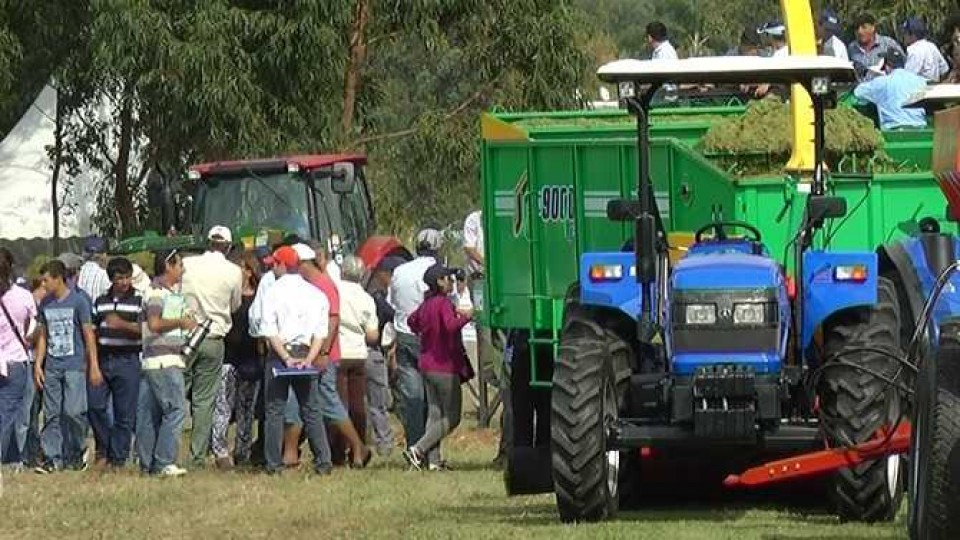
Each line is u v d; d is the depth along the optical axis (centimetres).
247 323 5556
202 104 9412
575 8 10125
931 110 3769
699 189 4006
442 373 5319
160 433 5269
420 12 9925
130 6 9344
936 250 3644
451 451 6022
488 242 4431
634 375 3709
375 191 10194
